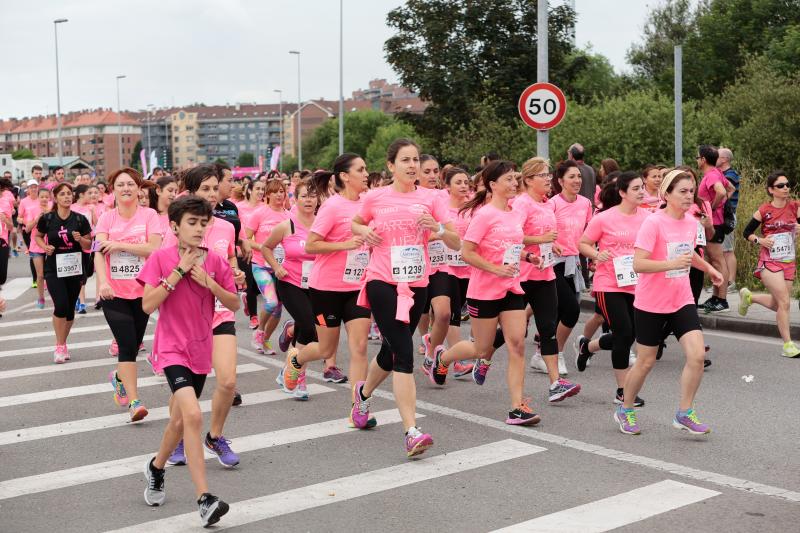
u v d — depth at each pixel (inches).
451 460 243.4
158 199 323.6
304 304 327.6
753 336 434.9
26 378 371.6
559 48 1583.4
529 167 310.3
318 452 254.2
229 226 272.4
